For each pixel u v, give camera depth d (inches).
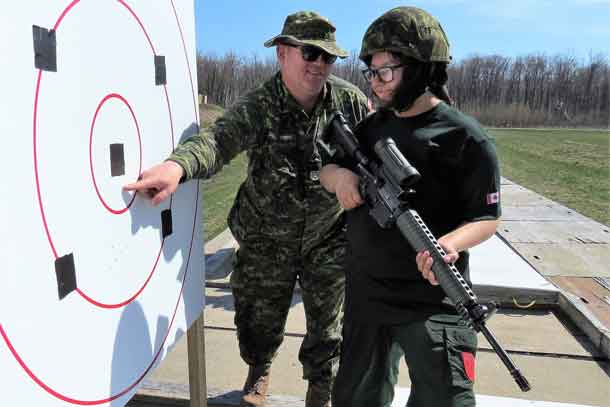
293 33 81.9
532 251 205.3
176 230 67.7
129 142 55.4
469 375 62.9
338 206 91.7
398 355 75.1
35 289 41.3
